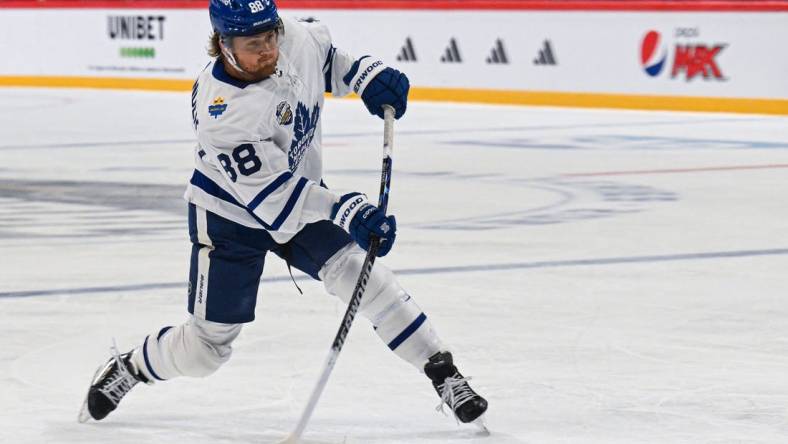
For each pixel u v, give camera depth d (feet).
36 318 31.24
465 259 39.29
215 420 22.61
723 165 65.31
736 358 27.02
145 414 23.00
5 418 22.66
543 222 46.93
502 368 26.21
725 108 96.27
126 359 22.34
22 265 38.68
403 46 108.78
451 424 22.22
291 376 25.70
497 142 77.56
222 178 20.59
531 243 42.27
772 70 94.02
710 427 21.88
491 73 105.19
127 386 22.30
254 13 18.74
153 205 52.29
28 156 71.05
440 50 107.14
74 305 32.81
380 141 78.59
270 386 24.95
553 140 78.48
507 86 104.63
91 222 47.70
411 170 63.93
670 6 96.94
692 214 48.91
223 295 20.99
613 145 75.25
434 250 40.93
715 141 77.05
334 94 22.80
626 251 40.73
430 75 107.86
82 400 23.95
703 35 96.17
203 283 21.07
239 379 25.46
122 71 122.11
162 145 76.89
